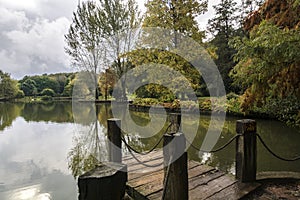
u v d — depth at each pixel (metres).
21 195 2.92
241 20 14.42
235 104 8.67
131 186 2.61
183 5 8.53
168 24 8.41
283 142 5.05
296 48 2.72
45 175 3.59
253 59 3.34
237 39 3.78
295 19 3.92
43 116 11.43
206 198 2.31
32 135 6.62
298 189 2.46
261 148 4.61
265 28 3.37
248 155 2.57
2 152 4.88
